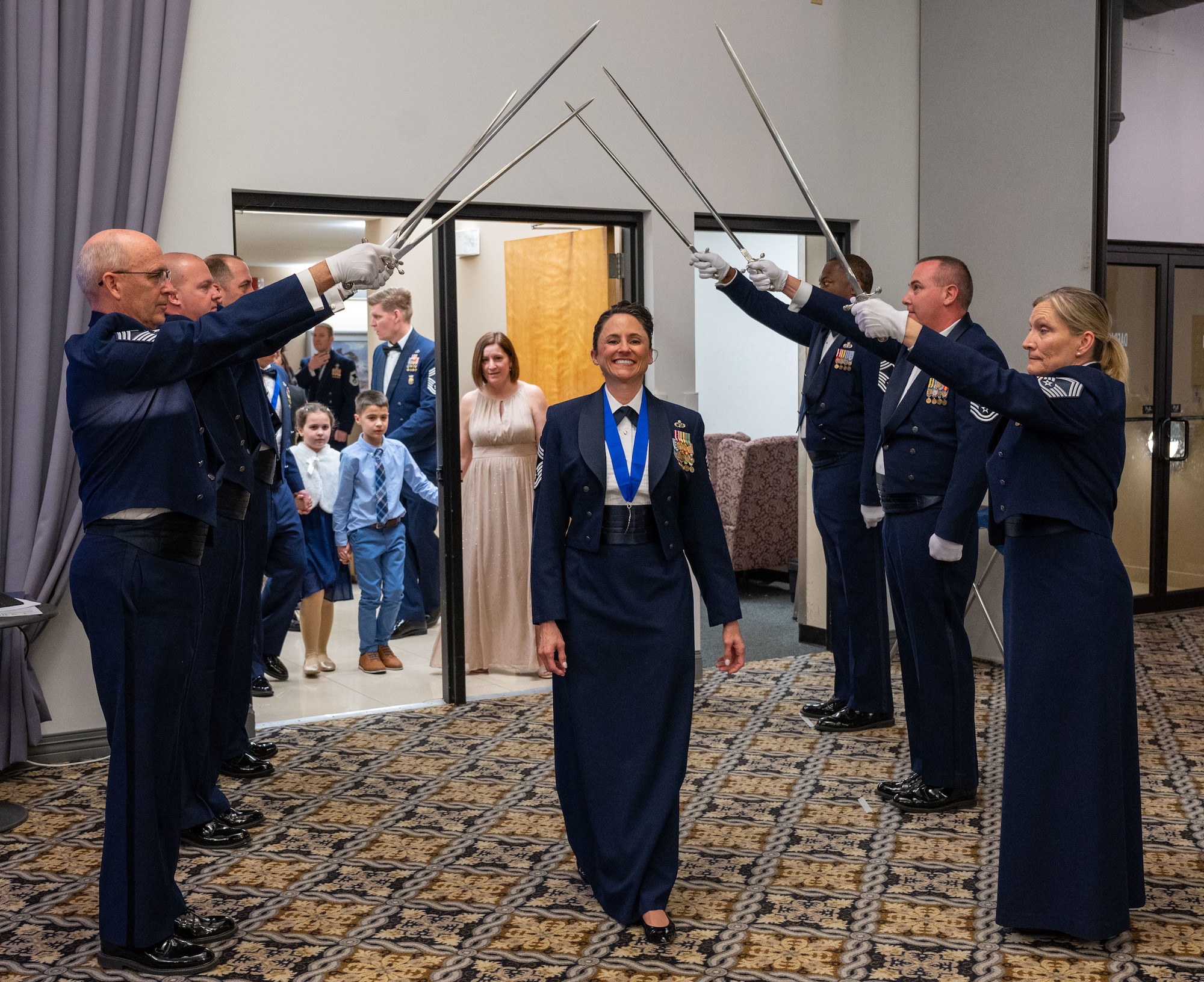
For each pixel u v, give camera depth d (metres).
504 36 5.05
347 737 4.71
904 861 3.39
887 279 6.09
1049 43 5.52
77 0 4.32
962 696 3.79
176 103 4.49
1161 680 5.41
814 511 4.97
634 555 3.01
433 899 3.15
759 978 2.69
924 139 6.11
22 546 4.32
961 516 3.55
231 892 3.21
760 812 3.80
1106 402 2.78
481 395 5.41
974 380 2.72
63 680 4.46
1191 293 6.66
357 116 4.80
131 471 2.72
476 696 5.34
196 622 2.86
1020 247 5.70
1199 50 6.39
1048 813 2.82
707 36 5.50
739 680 5.56
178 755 2.83
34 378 4.28
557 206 5.22
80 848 3.56
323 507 5.80
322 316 2.74
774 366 9.84
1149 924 2.95
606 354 3.02
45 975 2.76
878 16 5.97
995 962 2.76
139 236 2.85
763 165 5.69
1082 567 2.80
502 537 5.48
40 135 4.23
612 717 3.00
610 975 2.71
